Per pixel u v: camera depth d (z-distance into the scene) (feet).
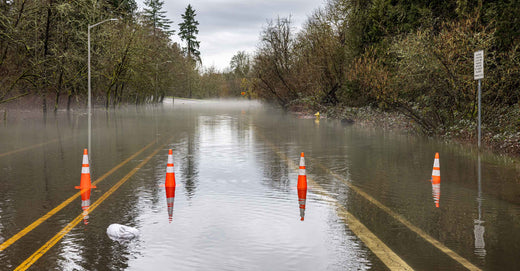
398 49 78.48
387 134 80.23
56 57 129.90
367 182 35.55
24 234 21.57
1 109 148.05
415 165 44.45
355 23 117.60
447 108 73.97
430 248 19.42
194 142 66.33
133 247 19.48
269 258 18.07
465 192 31.71
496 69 64.23
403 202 28.53
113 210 26.30
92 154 52.75
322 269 16.89
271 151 55.72
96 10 144.56
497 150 55.52
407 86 74.84
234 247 19.47
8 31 116.47
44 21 128.98
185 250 19.07
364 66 85.76
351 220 24.07
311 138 72.74
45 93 142.10
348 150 56.90
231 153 53.57
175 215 25.04
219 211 25.94
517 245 19.85
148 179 36.76
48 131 86.69
